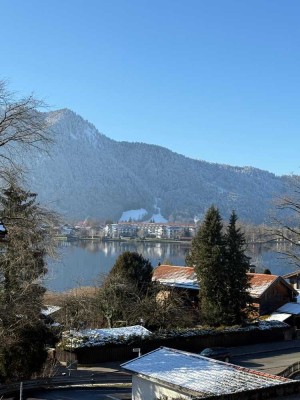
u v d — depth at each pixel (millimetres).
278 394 18922
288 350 53062
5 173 26969
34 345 34438
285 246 36250
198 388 22734
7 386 31875
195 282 66250
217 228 59844
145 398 26500
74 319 51562
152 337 48281
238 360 47781
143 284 61375
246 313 59031
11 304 32531
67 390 32969
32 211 31422
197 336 51812
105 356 45312
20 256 30953
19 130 25891
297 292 70875
